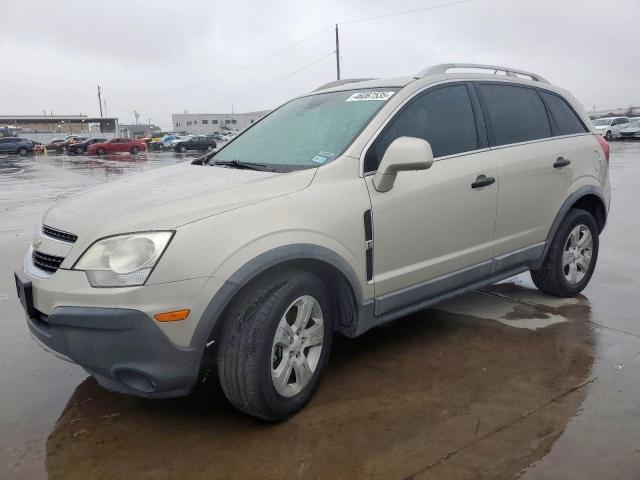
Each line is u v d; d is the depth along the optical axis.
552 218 4.42
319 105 3.93
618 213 9.05
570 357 3.67
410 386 3.32
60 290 2.65
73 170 26.31
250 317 2.74
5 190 16.84
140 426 2.99
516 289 5.12
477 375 3.45
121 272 2.56
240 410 2.91
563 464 2.57
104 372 2.66
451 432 2.84
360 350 3.84
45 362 3.82
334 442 2.78
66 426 3.01
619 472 2.51
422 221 3.47
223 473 2.57
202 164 3.91
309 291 2.97
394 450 2.70
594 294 4.94
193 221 2.66
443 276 3.69
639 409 3.02
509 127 4.16
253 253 2.72
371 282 3.26
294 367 2.99
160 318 2.56
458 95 3.89
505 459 2.61
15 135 69.31
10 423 3.05
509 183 3.99
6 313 4.86
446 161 3.64
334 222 3.03
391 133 3.44
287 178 3.05
